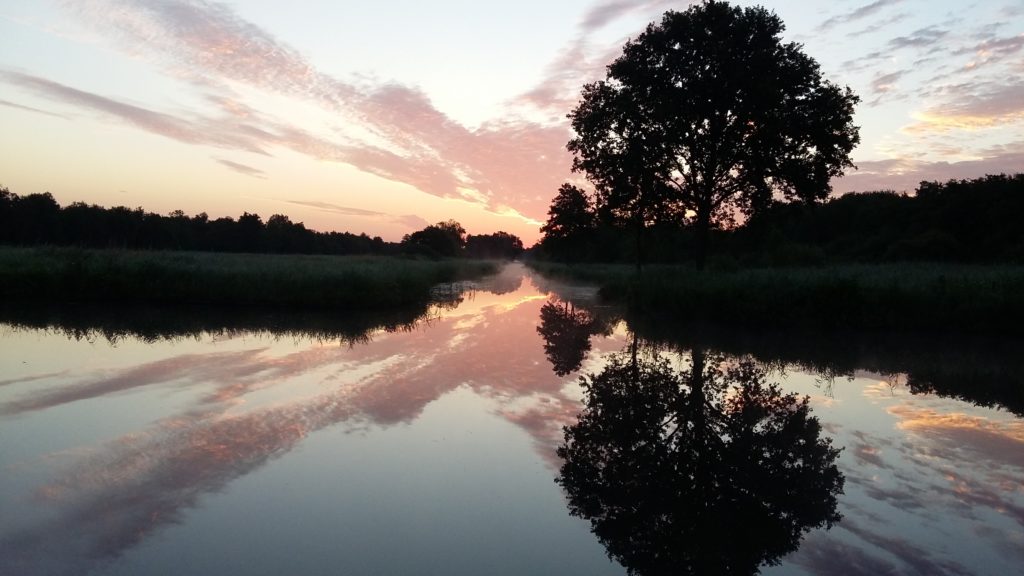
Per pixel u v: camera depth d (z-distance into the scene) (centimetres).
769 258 3700
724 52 2284
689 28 2358
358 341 1356
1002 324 1538
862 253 4519
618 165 2556
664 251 5547
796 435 718
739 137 2359
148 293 1975
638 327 1777
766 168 2358
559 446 668
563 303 2702
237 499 500
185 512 472
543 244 8288
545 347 1370
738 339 1527
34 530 434
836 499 530
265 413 749
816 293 1711
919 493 543
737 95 2314
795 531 468
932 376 1072
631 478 579
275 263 2820
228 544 423
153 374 945
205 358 1092
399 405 814
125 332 1404
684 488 557
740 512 504
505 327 1738
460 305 2483
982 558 425
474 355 1224
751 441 695
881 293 1675
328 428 701
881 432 729
